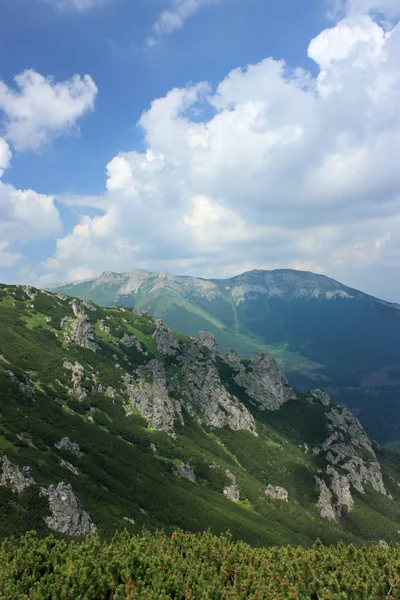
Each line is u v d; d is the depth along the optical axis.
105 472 167.12
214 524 173.38
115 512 140.62
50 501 120.50
